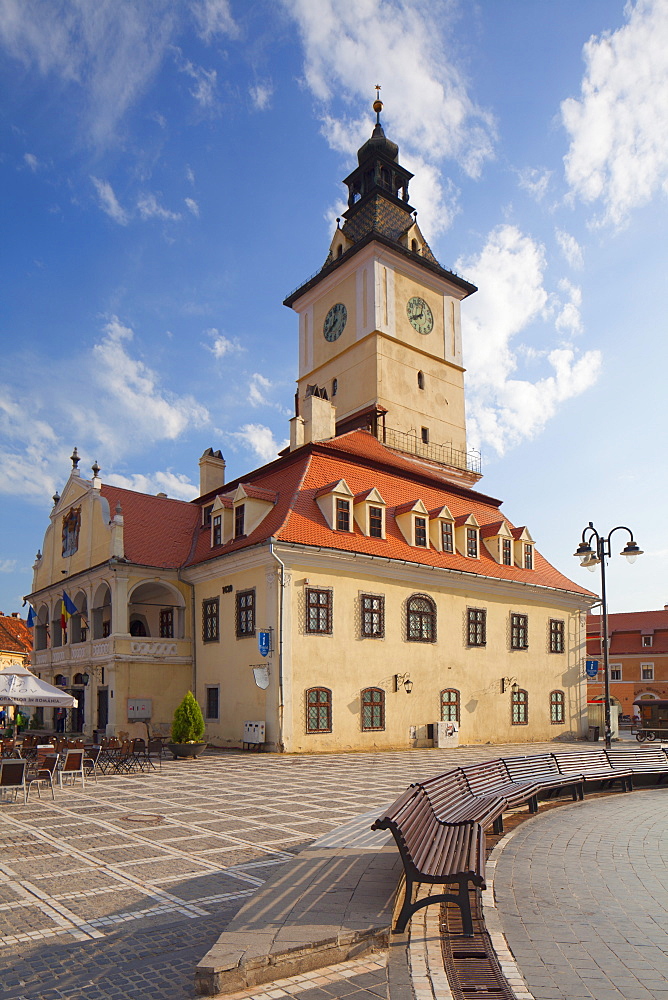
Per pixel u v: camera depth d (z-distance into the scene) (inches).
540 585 1478.8
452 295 2025.1
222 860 371.9
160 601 1354.6
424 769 815.1
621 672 2775.6
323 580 1098.7
